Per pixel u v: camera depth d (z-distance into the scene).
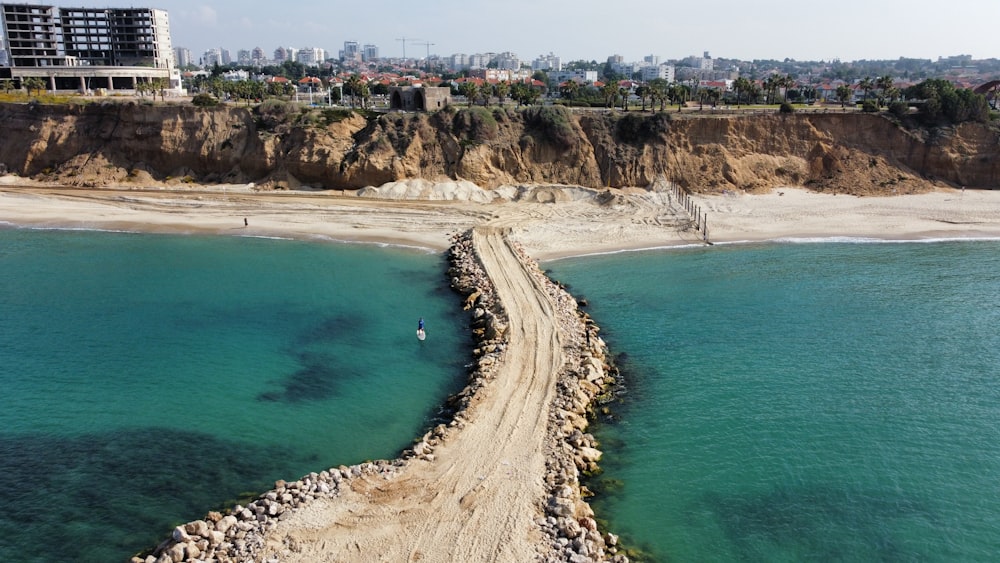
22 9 163.75
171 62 186.12
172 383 47.78
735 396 46.12
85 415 43.59
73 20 172.50
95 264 74.19
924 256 77.19
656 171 98.00
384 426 42.28
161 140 103.56
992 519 34.47
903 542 32.88
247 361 51.19
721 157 99.38
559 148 99.19
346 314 60.19
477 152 97.31
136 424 42.56
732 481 37.22
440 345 53.88
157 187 102.25
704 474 37.75
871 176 100.50
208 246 80.69
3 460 38.66
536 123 101.19
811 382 48.12
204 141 103.19
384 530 31.44
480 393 43.97
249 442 40.59
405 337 55.34
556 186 96.00
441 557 29.81
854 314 60.44
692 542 32.69
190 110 104.38
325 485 34.53
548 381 45.59
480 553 30.08
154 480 36.94
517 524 31.94
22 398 45.59
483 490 34.34
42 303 62.72
